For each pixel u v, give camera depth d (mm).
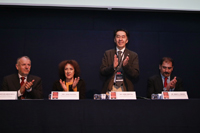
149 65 3502
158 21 3641
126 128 1704
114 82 2965
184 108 1766
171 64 3143
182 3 3148
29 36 3484
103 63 3201
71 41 3531
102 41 3564
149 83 3051
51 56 3469
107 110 1728
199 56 3553
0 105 1655
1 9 3523
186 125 1734
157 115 1741
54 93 1876
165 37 3590
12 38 3457
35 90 2520
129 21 3629
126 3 3145
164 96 1950
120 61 3068
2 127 1625
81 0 3139
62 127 1672
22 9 3547
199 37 3611
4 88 2703
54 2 3113
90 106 1726
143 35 3584
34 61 3426
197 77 3486
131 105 1748
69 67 2678
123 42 3186
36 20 3545
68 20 3590
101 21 3621
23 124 1646
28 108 1674
